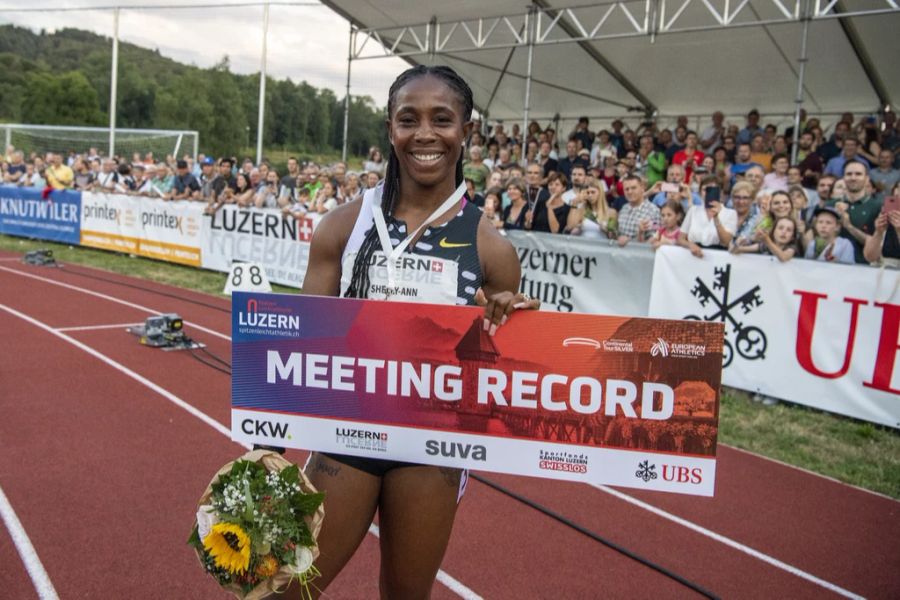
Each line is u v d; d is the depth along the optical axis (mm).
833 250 5836
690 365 1702
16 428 4719
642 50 12047
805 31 8430
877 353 5348
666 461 1728
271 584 1578
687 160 9586
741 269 6086
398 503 1830
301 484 1624
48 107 49031
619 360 1725
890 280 5262
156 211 12609
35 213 15094
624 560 3424
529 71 10844
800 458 4863
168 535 3422
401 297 1802
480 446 1788
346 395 1821
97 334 7504
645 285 6809
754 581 3287
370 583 3096
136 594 2943
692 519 3896
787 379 5863
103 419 4984
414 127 1750
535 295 7715
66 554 3213
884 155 7773
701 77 12656
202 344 7277
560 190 7613
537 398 1761
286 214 10281
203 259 11812
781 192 5879
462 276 1806
